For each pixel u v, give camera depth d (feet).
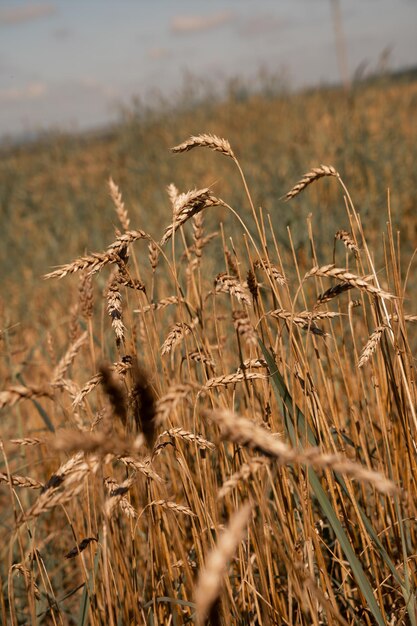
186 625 6.73
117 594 6.31
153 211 26.63
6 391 4.08
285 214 19.27
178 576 7.04
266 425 6.03
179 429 5.92
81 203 32.27
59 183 38.42
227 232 19.03
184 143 5.95
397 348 6.37
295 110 42.29
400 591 6.56
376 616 5.52
